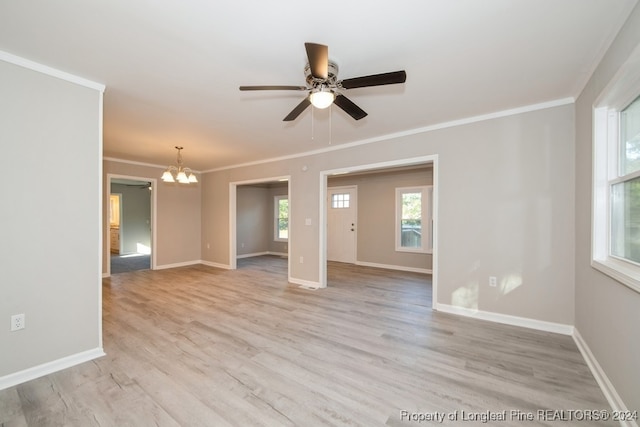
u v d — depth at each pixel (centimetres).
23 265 211
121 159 573
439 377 214
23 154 211
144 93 269
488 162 328
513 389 199
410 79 242
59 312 226
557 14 163
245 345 266
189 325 314
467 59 212
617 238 210
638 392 152
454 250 351
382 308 373
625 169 205
